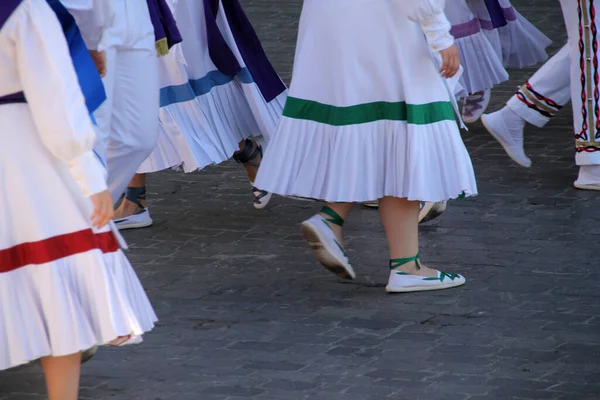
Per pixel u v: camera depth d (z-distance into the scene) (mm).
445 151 9711
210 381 8430
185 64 12031
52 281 6934
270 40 21328
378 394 8125
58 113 6680
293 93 9836
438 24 9336
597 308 9688
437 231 11789
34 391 8359
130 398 8164
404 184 9641
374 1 9414
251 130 12844
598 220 11992
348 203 9977
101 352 8992
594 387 8164
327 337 9227
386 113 9617
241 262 11141
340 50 9539
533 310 9680
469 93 14883
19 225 6930
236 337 9266
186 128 12188
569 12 12672
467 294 10094
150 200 13258
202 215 12672
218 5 12297
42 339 6992
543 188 13117
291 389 8250
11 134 6930
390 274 10219
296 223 12328
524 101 13477
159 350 9031
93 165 6902
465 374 8438
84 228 7027
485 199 12781
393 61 9508
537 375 8398
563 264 10758
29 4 6699
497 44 15078
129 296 7312
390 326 9422
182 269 10977
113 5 9656
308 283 10516
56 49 6730
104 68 9047
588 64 12602
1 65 6820
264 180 9906
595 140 12711
